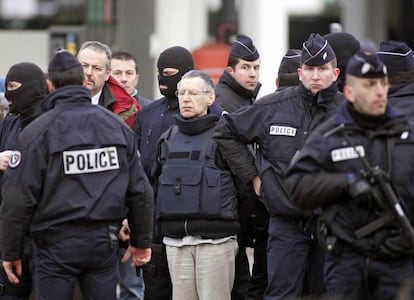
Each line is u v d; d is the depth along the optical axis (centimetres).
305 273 1382
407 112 1335
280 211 1360
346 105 1162
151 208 1312
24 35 2864
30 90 1390
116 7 2872
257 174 1405
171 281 1509
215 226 1431
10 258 1268
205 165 1433
